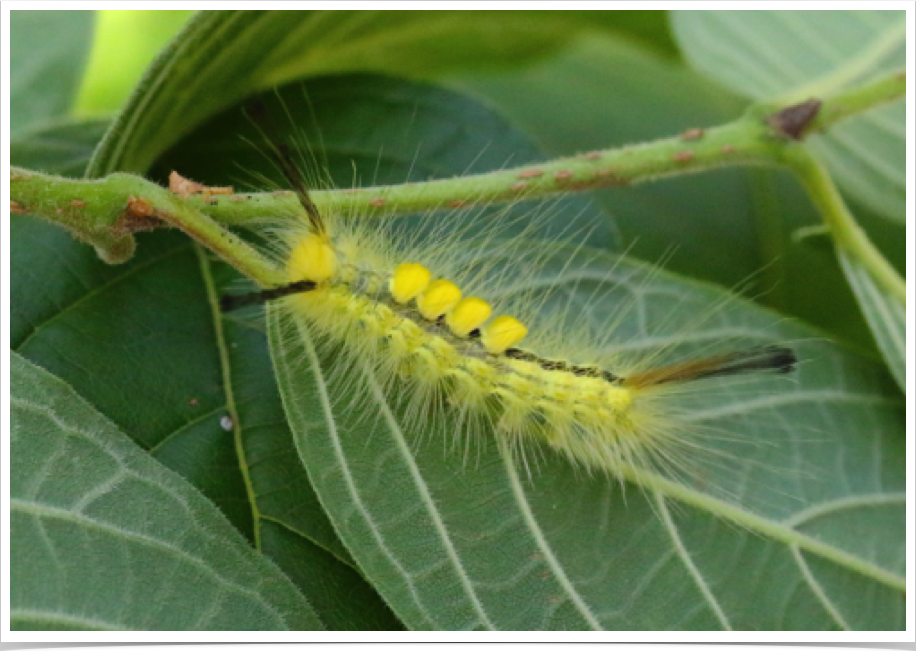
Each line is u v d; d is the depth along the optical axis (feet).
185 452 0.67
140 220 0.65
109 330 0.68
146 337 0.68
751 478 0.67
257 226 0.69
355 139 0.71
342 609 0.65
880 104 0.68
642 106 0.82
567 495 0.66
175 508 0.63
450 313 0.68
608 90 0.82
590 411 0.67
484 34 0.76
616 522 0.66
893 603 0.66
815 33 0.71
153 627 0.62
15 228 0.68
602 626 0.65
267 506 0.66
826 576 0.66
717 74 0.71
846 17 0.71
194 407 0.67
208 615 0.63
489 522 0.65
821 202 0.68
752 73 0.71
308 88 0.72
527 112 0.81
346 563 0.66
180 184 0.65
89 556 0.63
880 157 0.71
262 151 0.71
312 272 0.67
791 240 0.77
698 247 0.77
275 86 0.71
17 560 0.62
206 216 0.65
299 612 0.63
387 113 0.72
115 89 0.81
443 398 0.68
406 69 0.77
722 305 0.70
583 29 0.78
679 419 0.68
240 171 0.70
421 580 0.64
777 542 0.67
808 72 0.71
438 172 0.71
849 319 0.75
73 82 0.76
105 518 0.63
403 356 0.68
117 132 0.67
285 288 0.65
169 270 0.69
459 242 0.70
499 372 0.68
